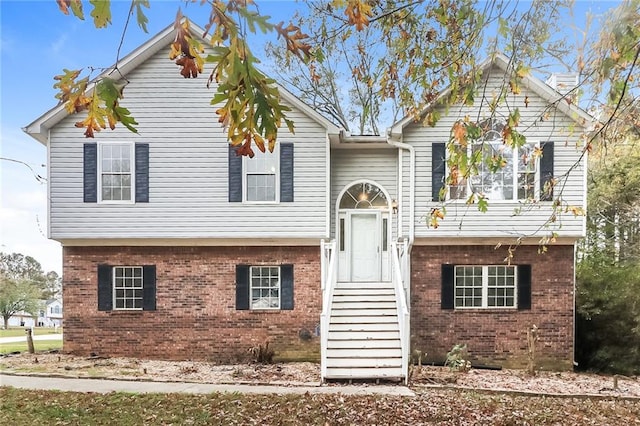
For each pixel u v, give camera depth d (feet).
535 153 30.45
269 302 45.83
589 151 21.40
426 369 41.09
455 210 43.78
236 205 44.39
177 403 27.35
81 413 25.38
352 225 47.65
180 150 44.50
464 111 43.60
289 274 45.14
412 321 44.73
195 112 44.60
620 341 45.50
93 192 44.24
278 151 44.34
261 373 37.86
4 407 26.35
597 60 17.44
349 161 47.65
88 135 8.54
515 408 27.68
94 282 45.50
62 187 44.34
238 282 45.14
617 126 21.17
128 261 45.50
